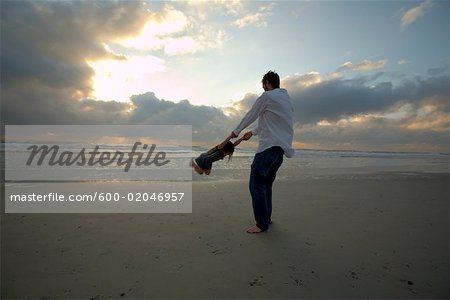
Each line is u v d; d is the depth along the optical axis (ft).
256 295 5.89
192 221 10.80
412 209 13.03
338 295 5.91
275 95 9.37
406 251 8.15
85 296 5.78
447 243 8.77
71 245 8.34
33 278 6.46
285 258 7.63
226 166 39.17
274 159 9.39
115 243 8.52
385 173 30.68
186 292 5.96
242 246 8.39
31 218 11.07
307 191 17.65
